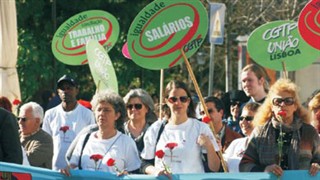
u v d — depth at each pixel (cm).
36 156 1694
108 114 1454
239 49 4206
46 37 4219
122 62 4312
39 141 1706
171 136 1454
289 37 1792
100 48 1973
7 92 2420
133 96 1664
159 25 1598
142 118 1661
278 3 4966
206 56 5328
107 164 1403
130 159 1464
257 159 1384
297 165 1363
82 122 1898
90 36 2255
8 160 1437
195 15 1587
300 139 1363
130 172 1465
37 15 4212
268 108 1381
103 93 1471
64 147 1894
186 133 1449
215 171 1442
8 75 2436
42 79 4150
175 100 1451
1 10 2431
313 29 1744
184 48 1594
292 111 1363
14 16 2450
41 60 4072
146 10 1598
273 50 1798
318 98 1609
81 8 4284
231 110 1919
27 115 1697
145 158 1466
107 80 1975
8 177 1410
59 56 2258
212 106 1680
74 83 1916
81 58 2258
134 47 1603
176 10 1591
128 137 1471
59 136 1898
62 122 1905
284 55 1795
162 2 1596
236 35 4959
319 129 1606
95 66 1967
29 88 4041
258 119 1389
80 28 2255
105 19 2248
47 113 1930
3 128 1444
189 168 1440
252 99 1866
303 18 1745
